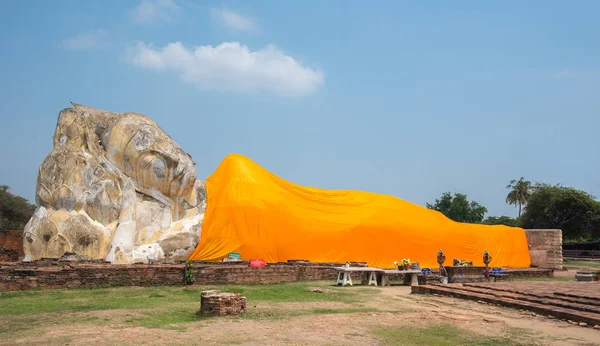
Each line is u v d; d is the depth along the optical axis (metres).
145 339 10.34
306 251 31.23
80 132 28.88
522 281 25.19
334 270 24.17
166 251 29.11
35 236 27.03
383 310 14.86
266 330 11.45
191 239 29.88
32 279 17.83
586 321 12.96
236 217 30.92
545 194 62.09
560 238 36.56
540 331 12.11
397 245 32.75
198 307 14.45
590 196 61.88
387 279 22.86
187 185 30.14
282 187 34.06
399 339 10.99
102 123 29.80
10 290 17.53
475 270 25.94
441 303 16.62
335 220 32.78
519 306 15.32
